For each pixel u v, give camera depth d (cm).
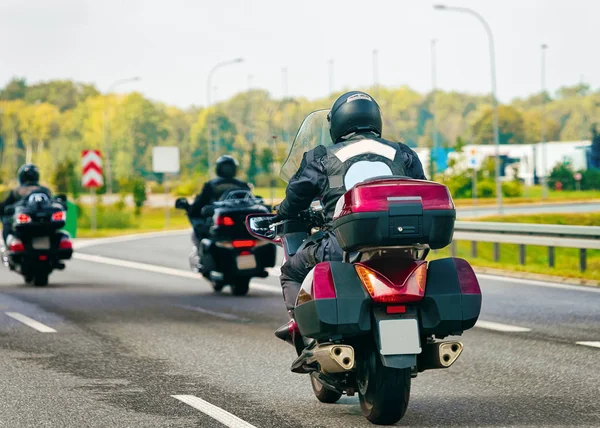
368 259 1180
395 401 1182
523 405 1349
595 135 17788
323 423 1254
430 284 1184
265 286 3188
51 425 1258
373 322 1162
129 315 2456
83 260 4475
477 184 14338
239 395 1445
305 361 1254
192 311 2541
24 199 3234
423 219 1145
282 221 1371
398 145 1288
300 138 1403
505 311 2375
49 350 1886
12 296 2938
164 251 5097
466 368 1642
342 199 1170
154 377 1596
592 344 1870
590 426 1219
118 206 11738
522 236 3475
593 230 3138
